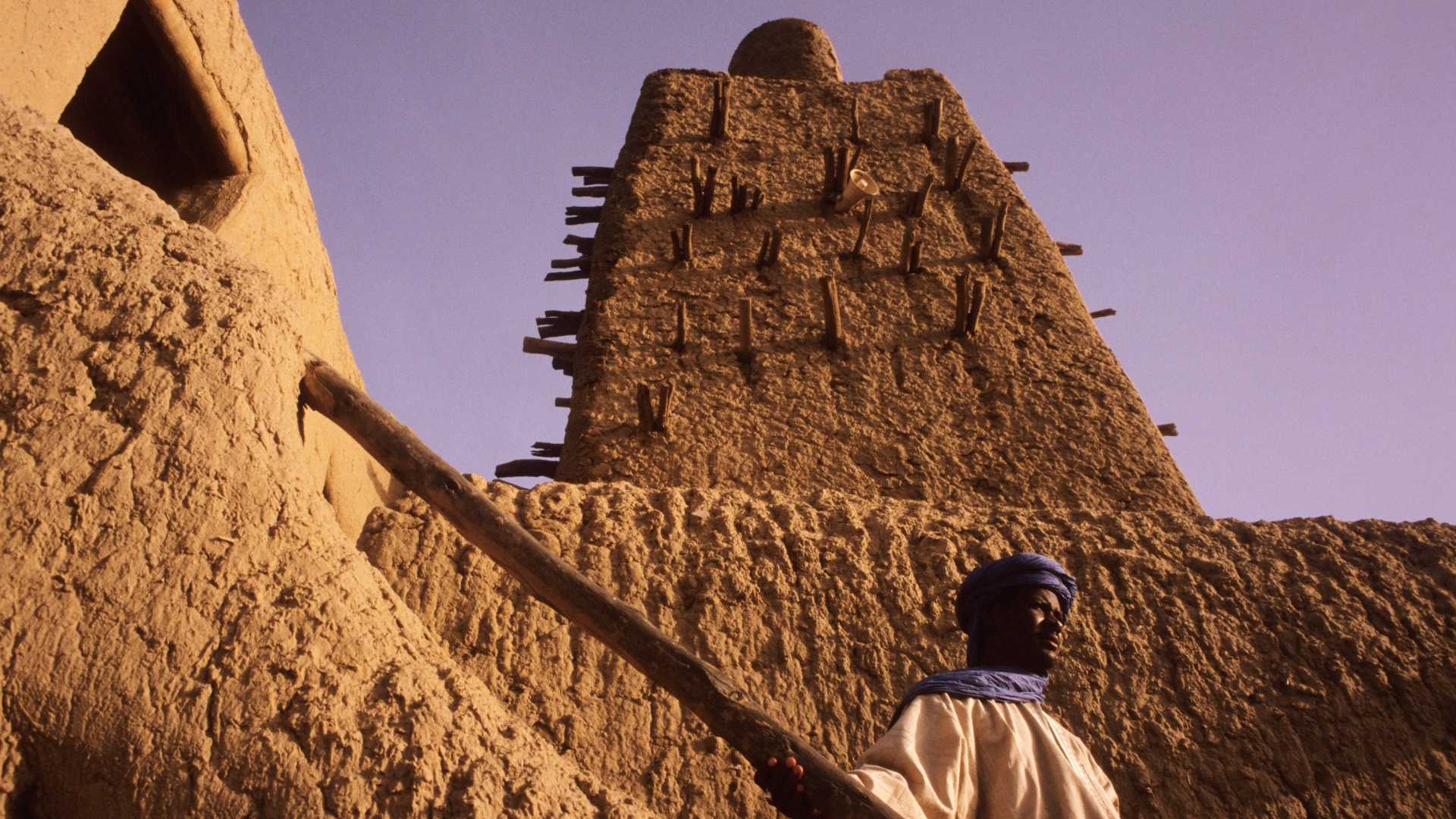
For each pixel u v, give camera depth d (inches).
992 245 372.2
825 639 190.5
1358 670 201.6
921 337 339.3
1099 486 301.7
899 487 297.4
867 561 203.9
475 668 167.9
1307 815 184.1
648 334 338.0
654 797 161.3
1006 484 301.0
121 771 93.2
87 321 117.3
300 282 245.4
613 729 166.1
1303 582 213.8
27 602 97.8
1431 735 194.9
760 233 375.9
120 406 112.4
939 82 462.3
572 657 171.8
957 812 102.7
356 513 238.4
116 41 218.5
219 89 226.1
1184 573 213.0
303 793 94.3
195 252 130.0
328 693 100.6
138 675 96.8
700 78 450.3
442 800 97.9
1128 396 325.4
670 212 384.5
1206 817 182.1
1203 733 191.0
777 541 201.2
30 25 170.1
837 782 102.4
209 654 99.7
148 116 230.1
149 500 106.6
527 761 105.0
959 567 206.8
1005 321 347.9
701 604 189.8
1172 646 200.8
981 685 113.0
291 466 116.6
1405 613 210.1
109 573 101.2
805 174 406.9
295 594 105.7
